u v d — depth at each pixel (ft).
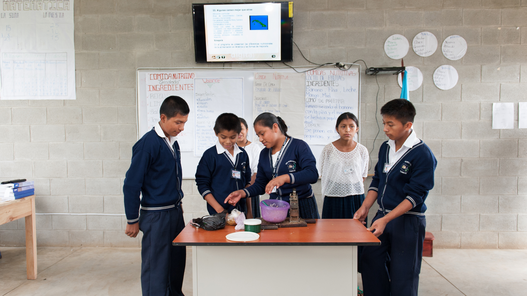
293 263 4.82
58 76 10.87
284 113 10.69
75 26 10.78
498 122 10.46
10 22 10.77
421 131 10.61
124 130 10.91
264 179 6.62
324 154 8.98
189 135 10.81
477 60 10.44
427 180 5.33
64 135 10.96
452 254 10.19
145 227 5.99
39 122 10.95
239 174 6.90
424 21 10.44
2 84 10.90
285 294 4.84
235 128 6.34
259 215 9.16
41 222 11.07
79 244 11.06
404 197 5.72
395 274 5.70
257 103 10.69
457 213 10.64
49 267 9.36
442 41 10.44
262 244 4.52
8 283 8.34
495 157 10.53
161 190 6.02
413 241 5.62
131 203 5.69
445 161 10.61
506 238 10.60
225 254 4.81
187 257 10.15
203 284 4.84
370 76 10.57
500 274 8.77
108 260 9.87
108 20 10.76
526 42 10.36
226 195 6.82
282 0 10.24
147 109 10.82
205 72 10.73
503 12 10.34
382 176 6.07
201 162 6.89
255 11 10.23
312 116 10.67
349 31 10.55
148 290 5.98
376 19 10.49
